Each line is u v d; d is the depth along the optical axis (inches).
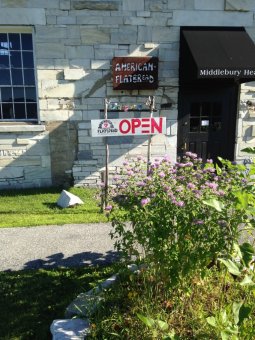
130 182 137.8
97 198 246.7
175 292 119.0
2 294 143.0
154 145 304.7
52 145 294.4
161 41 288.0
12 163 293.1
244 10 291.7
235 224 108.3
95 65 285.1
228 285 122.6
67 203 251.4
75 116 291.7
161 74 293.6
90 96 289.7
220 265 122.6
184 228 111.1
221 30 291.4
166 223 112.7
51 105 287.7
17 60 288.4
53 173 299.9
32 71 291.7
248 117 311.3
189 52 273.1
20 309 134.0
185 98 304.8
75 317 118.4
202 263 110.9
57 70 282.8
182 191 119.4
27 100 296.5
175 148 307.6
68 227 213.3
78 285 149.5
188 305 115.6
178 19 285.9
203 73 260.5
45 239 196.4
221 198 115.8
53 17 273.9
